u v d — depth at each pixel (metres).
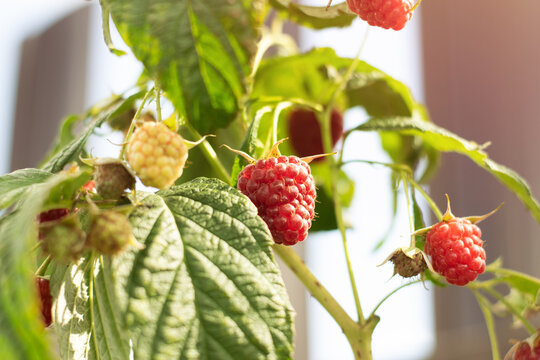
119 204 0.21
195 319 0.20
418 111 0.36
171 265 0.21
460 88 0.57
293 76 0.34
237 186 0.24
